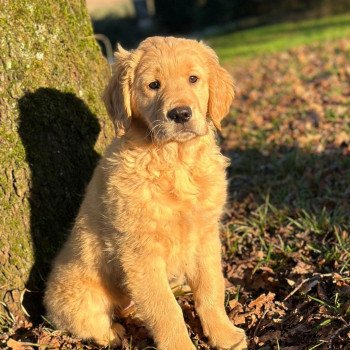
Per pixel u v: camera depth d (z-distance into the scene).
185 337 0.72
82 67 0.91
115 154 0.76
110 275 0.80
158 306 0.73
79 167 0.91
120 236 0.74
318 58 2.54
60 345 0.78
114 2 6.25
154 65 0.75
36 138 0.85
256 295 0.85
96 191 0.78
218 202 0.76
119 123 0.77
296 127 1.54
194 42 0.79
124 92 0.77
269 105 1.88
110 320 0.82
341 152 1.28
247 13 5.73
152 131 0.73
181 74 0.75
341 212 1.00
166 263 0.76
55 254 0.88
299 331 0.73
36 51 0.84
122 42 4.89
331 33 3.40
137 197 0.72
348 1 5.01
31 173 0.84
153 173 0.73
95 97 0.93
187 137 0.72
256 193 1.18
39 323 0.86
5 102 0.81
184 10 5.77
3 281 0.82
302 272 0.84
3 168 0.81
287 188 1.15
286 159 1.29
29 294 0.85
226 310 0.81
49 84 0.86
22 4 0.83
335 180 1.16
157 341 0.73
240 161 1.38
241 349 0.73
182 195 0.73
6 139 0.81
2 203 0.81
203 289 0.76
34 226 0.85
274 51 3.21
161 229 0.73
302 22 4.58
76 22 0.91
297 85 2.05
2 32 0.80
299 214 1.03
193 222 0.74
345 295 0.76
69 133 0.89
